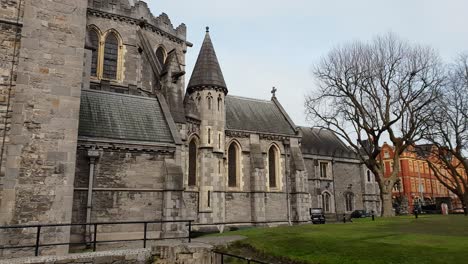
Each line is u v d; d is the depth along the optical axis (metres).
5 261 12.44
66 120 17.22
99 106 24.27
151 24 35.38
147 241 20.39
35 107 16.66
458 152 45.19
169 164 22.92
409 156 87.94
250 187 39.25
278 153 42.78
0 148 15.73
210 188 34.41
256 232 23.05
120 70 33.00
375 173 41.28
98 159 21.14
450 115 45.06
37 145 16.47
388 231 22.41
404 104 39.75
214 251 15.98
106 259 14.17
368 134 42.62
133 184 21.84
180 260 15.42
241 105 45.62
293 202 41.91
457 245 15.91
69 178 16.89
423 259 13.21
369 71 41.47
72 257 13.52
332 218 48.38
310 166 52.59
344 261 13.63
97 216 20.47
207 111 36.38
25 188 15.95
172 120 25.59
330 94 45.12
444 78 54.00
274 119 45.97
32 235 15.85
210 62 37.97
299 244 17.08
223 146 36.81
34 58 16.94
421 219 32.75
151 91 32.44
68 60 17.69
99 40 32.59
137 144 22.34
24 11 17.02
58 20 17.73
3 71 16.23
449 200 71.31
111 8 33.19
